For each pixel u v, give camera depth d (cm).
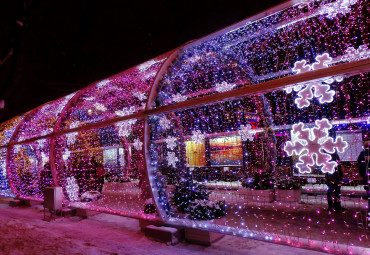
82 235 609
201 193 609
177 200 584
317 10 475
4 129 1211
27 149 1138
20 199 1072
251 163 830
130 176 1027
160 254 464
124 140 988
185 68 650
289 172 862
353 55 477
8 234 580
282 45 730
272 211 690
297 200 791
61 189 795
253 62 751
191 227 500
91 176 1009
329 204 648
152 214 583
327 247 364
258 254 444
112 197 931
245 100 837
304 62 409
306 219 610
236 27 487
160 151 736
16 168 1104
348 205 703
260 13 456
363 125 639
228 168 834
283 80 377
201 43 536
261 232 436
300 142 394
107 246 518
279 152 892
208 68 695
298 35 657
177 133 762
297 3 435
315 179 769
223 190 848
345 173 805
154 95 550
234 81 752
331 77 342
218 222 512
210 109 823
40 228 650
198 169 809
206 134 810
